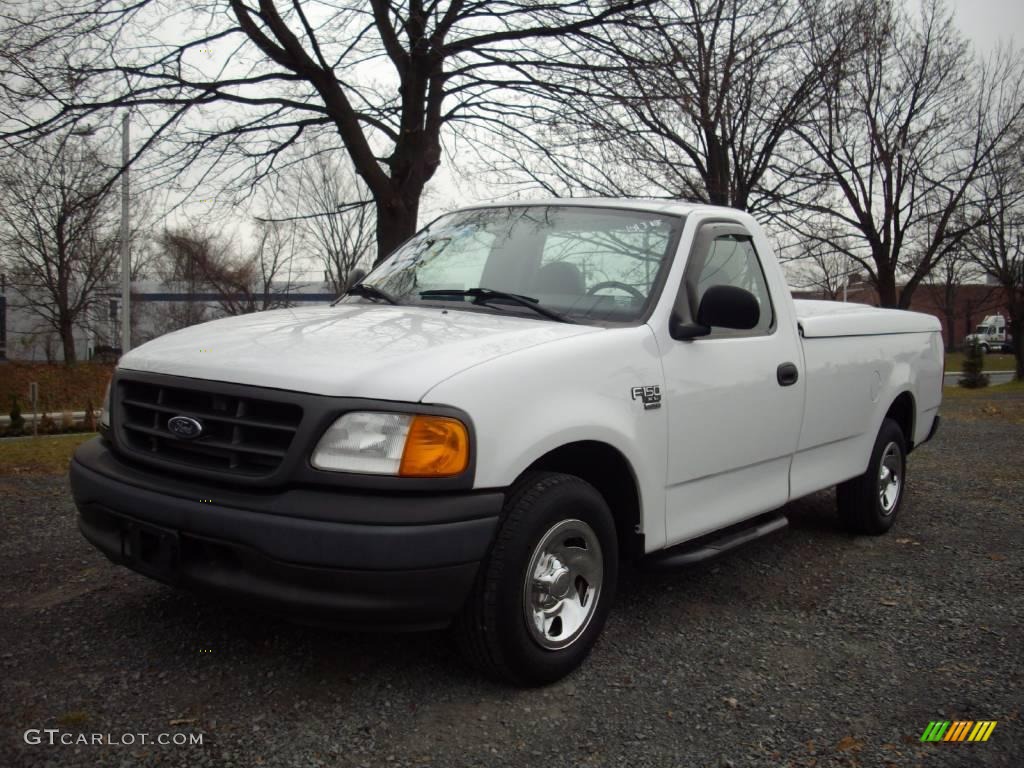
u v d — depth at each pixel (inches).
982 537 230.1
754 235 185.5
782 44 498.9
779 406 176.4
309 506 111.7
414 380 116.3
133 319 1476.4
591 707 124.3
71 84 358.9
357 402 114.3
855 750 114.3
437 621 117.4
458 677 132.0
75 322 1387.8
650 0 370.0
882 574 195.0
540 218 176.7
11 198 666.8
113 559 131.1
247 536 112.7
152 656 136.1
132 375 133.7
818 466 198.5
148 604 158.9
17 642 140.6
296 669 132.7
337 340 131.2
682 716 122.7
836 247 792.3
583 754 111.5
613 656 143.2
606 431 134.2
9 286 1288.1
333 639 144.5
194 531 117.0
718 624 159.9
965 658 146.4
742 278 177.0
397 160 405.1
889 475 232.7
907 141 773.9
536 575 126.4
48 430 847.7
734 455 165.2
